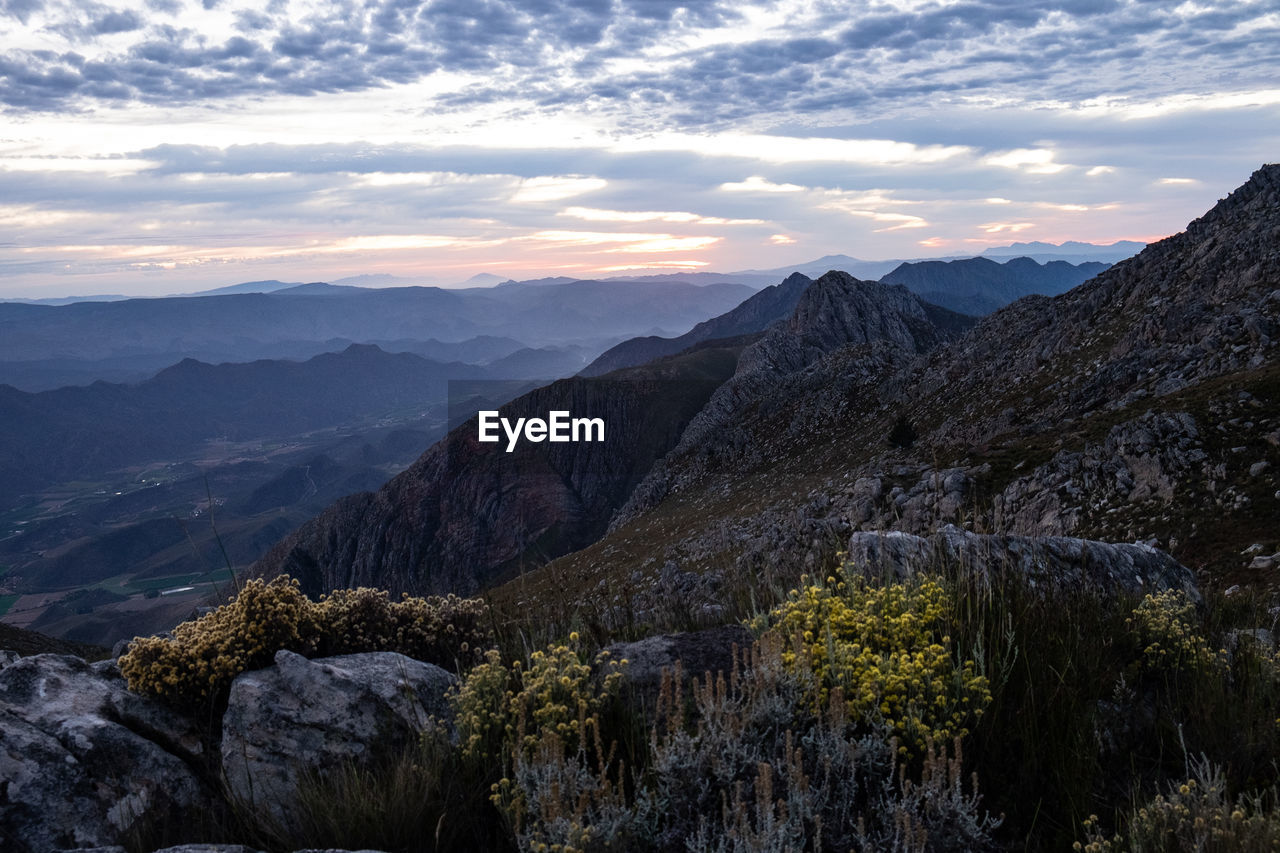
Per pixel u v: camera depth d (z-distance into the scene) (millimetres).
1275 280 60469
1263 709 3971
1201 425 36750
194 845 3285
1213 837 2820
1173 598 4953
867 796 3270
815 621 4180
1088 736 3658
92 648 42312
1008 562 5395
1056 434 49406
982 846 3031
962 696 3568
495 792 3523
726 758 3277
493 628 5668
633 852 3029
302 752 4148
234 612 4980
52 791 3967
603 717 3893
